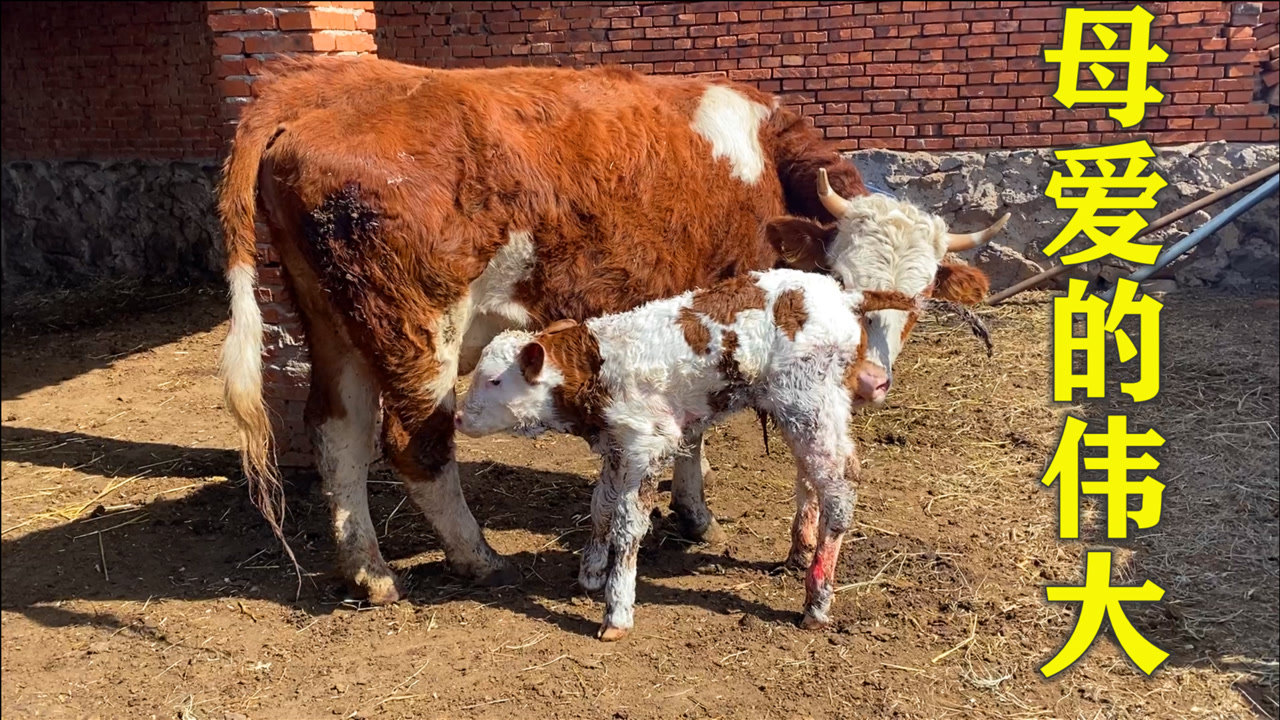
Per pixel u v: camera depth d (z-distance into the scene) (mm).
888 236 4215
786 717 3602
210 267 10781
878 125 8734
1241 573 4566
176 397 7605
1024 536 4922
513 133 4078
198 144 10562
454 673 3889
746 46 8836
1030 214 8586
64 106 10992
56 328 9594
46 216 11258
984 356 7426
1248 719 3617
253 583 4699
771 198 4715
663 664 3906
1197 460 5605
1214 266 8453
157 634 4281
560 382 3896
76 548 5098
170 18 10305
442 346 4105
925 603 4336
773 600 4375
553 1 9180
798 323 3844
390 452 4207
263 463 3893
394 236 3893
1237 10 8016
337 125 3953
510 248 4109
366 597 4410
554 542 4973
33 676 4004
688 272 4469
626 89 4477
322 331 4266
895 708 3650
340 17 5238
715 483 5637
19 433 6836
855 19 8555
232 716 3697
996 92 8477
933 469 5711
